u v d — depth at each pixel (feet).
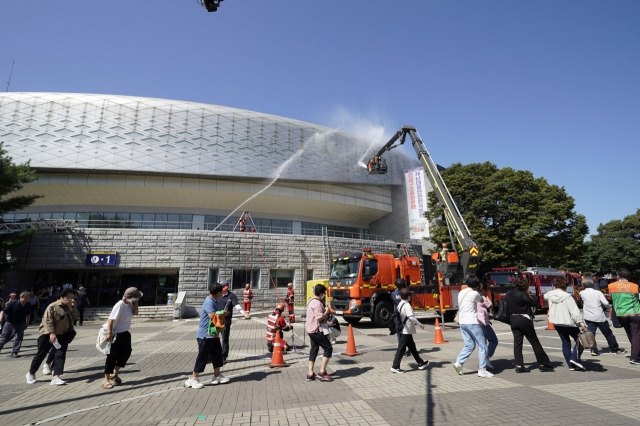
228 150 113.29
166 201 115.24
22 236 68.95
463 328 21.83
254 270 84.53
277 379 21.67
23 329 33.68
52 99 104.94
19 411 16.65
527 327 21.85
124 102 108.68
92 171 102.22
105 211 111.55
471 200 101.09
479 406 15.56
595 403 15.62
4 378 23.95
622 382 19.10
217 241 81.82
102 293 78.38
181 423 14.38
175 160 107.14
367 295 47.34
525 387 18.47
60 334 22.57
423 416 14.46
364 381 20.59
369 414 14.83
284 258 88.17
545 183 101.19
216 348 20.89
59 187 103.50
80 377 23.67
